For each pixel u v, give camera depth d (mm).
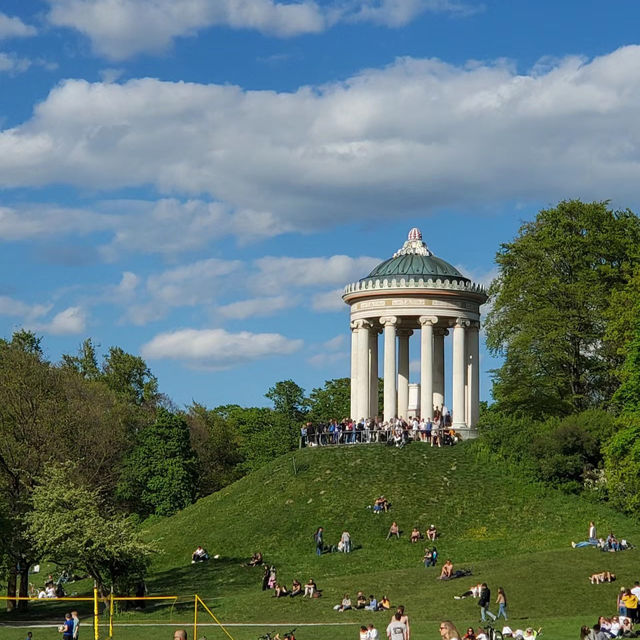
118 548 104188
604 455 129250
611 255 151125
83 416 161625
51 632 93688
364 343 161500
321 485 138125
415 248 166875
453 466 139875
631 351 118750
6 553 111625
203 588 113688
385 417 156125
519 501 130250
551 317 145875
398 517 128125
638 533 119688
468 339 160875
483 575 103250
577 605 92750
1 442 131000
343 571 115312
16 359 151125
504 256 153625
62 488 109812
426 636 81688
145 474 169000
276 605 99938
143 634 90375
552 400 148375
